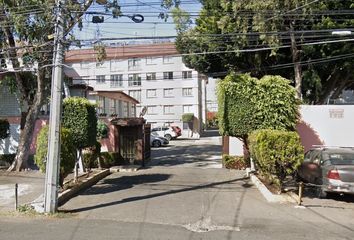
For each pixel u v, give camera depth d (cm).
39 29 1947
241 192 1577
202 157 3033
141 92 6550
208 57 3092
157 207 1323
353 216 1206
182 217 1192
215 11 2555
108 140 2641
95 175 1936
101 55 2006
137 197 1493
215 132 7162
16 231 1030
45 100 2277
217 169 2311
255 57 2859
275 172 1465
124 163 2562
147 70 6519
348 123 2220
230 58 3017
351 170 1384
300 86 2530
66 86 2684
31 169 2214
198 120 6328
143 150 2561
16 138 2697
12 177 1958
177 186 1727
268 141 1422
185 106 6438
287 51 2872
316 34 2497
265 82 1898
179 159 2917
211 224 1113
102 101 3700
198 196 1502
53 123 1273
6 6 1888
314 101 3078
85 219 1175
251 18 2128
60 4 1319
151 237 978
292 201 1390
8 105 2716
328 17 2478
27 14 1886
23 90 2306
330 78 3022
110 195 1541
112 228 1066
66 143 1518
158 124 6494
